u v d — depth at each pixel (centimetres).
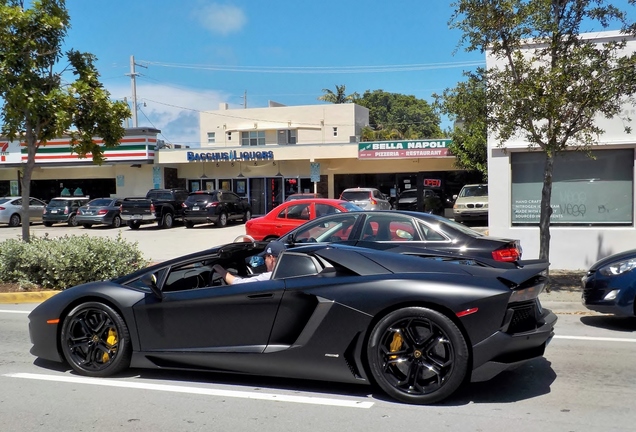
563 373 595
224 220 2856
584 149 1138
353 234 873
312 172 3156
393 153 2970
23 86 1233
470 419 469
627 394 529
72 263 1097
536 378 578
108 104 1347
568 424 458
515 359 502
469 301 484
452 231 819
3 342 761
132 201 2761
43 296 1065
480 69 1077
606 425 455
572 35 1027
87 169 3625
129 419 484
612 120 1240
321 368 519
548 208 1053
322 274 536
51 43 1280
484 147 2527
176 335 569
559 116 995
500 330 486
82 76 1334
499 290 489
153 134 3338
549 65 1075
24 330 831
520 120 1055
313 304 527
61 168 3672
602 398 518
